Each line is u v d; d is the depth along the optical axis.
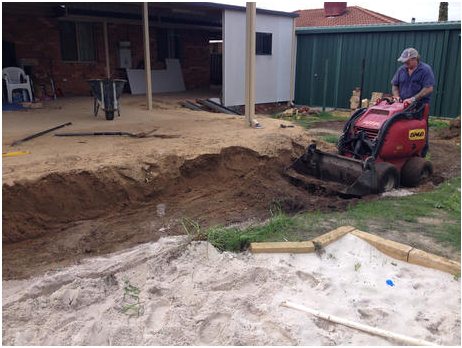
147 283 3.74
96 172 5.44
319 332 3.08
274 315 3.27
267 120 10.06
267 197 6.00
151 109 11.27
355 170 5.94
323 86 15.74
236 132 8.08
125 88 15.62
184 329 3.16
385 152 6.07
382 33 13.89
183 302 3.48
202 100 13.52
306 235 4.66
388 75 14.02
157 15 15.39
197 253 4.20
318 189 6.21
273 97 15.50
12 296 3.62
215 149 6.60
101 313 3.35
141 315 3.34
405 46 13.48
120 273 3.97
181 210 5.66
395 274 3.91
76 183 5.30
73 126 8.28
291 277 3.79
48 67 14.03
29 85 11.88
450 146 9.50
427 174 6.68
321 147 8.19
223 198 6.10
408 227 4.86
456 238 4.55
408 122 6.22
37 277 4.03
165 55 16.81
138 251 4.40
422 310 3.38
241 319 3.22
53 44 14.00
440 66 12.88
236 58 13.55
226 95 13.53
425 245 4.40
